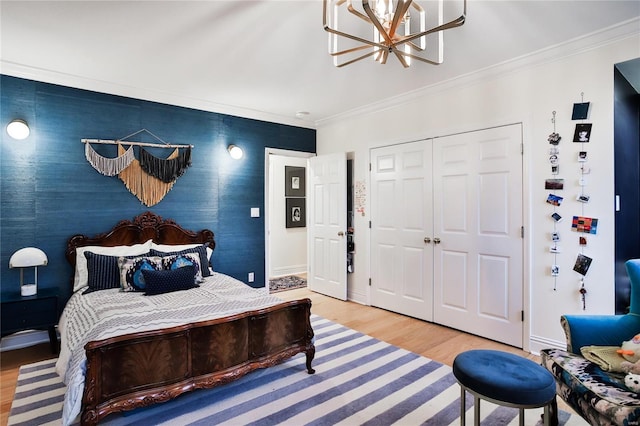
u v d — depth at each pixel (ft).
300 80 11.23
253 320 7.57
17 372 8.59
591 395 5.04
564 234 8.90
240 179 14.64
